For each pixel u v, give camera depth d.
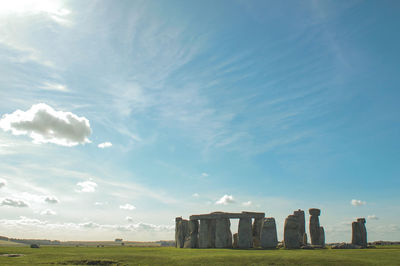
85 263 45.66
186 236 79.56
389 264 38.66
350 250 55.69
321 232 73.12
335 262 40.72
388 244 81.25
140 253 54.75
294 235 64.56
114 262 46.12
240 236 69.81
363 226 71.62
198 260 45.00
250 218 70.75
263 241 67.56
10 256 51.84
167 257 48.59
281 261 42.50
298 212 78.94
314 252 51.31
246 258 45.03
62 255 52.28
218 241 71.56
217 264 42.25
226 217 72.62
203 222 75.56
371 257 43.75
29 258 49.19
